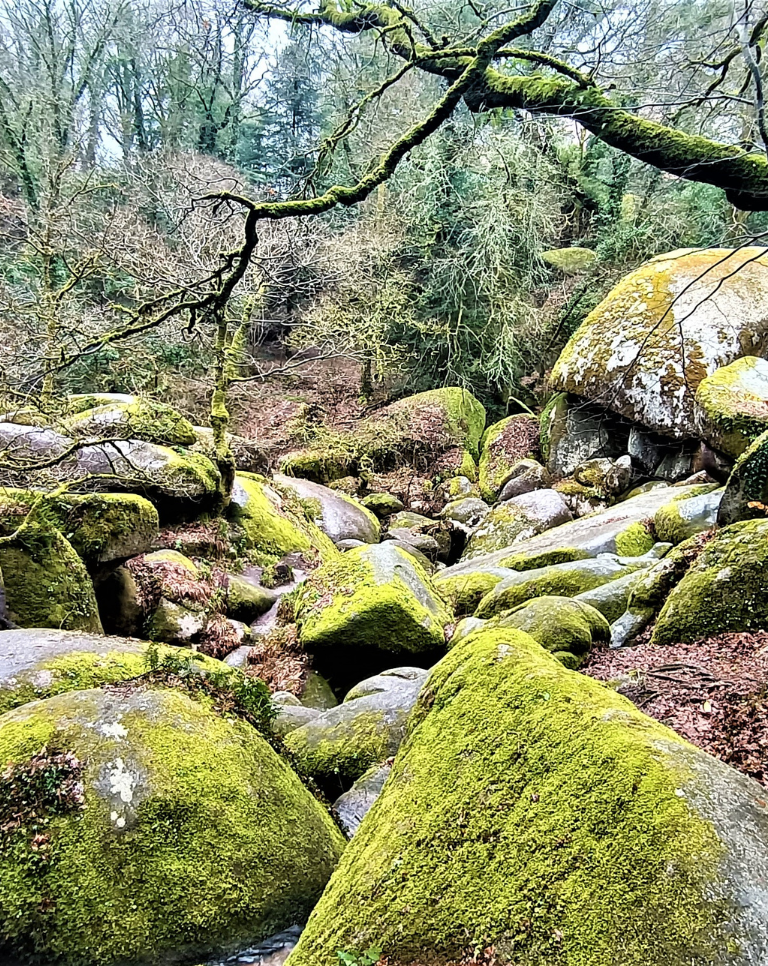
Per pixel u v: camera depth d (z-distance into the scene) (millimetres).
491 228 15531
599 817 1709
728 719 3227
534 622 4523
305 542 10820
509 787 1932
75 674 3562
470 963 1627
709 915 1452
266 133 21062
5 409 7645
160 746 2564
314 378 19234
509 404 17141
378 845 2061
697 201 14750
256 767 2773
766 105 3084
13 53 15852
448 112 3947
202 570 8234
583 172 17953
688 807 1634
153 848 2326
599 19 4703
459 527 12547
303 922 2461
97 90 18484
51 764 2410
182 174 12219
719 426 7078
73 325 7309
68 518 6273
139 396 9820
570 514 11430
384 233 16031
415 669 5395
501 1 5305
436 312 17000
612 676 4000
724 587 4328
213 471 9445
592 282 15617
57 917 2145
